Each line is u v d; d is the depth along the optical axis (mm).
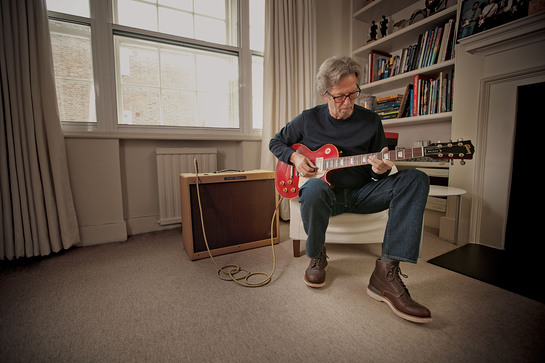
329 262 1391
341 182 1176
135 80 1927
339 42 2473
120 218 1797
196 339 812
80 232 1681
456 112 1661
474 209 1630
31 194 1436
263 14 2389
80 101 1756
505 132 1482
